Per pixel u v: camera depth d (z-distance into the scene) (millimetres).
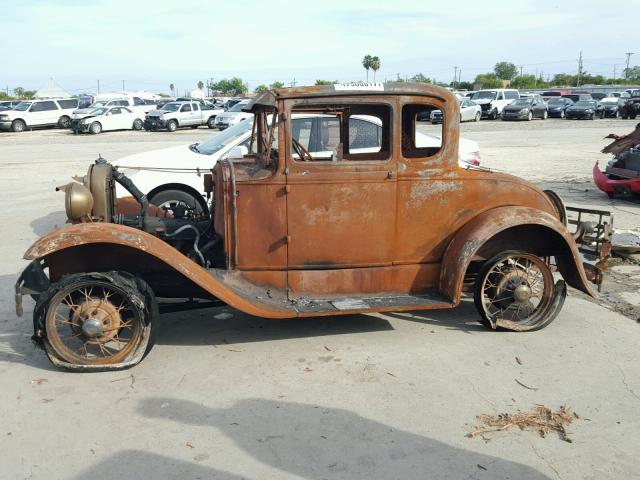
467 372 4246
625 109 37188
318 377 4184
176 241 4930
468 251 4598
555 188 12281
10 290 6090
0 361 4500
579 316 5363
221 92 91188
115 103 34844
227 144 7816
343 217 4590
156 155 7883
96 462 3230
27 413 3734
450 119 4641
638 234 7629
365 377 4176
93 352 4508
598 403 3820
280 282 4645
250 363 4418
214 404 3830
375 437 3447
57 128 34750
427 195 4703
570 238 4844
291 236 4559
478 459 3240
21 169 15648
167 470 3158
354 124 5176
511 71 108188
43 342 4230
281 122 4398
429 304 4598
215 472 3137
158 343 4801
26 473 3139
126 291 4172
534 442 3396
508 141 23203
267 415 3691
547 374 4215
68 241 4059
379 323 5195
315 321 5254
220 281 4359
